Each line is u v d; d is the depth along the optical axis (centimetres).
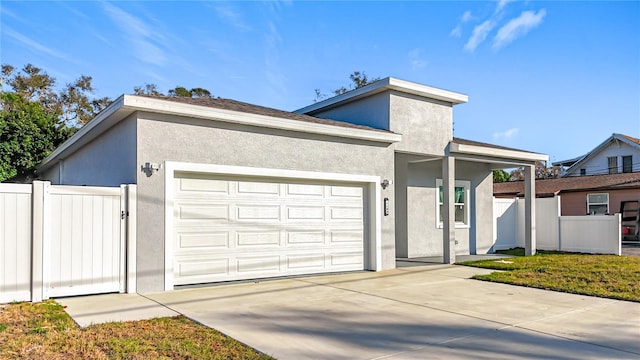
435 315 659
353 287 884
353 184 1117
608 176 2611
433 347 507
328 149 1055
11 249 697
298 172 1002
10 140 1878
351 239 1109
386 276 1033
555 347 508
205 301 738
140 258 802
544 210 1742
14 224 702
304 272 1023
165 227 826
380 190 1146
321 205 1058
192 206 873
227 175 917
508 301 761
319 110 1442
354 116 1309
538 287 889
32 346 486
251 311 672
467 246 1627
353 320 625
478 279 989
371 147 1134
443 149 1298
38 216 717
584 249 1622
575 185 2619
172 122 841
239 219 931
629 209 2372
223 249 908
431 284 927
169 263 828
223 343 509
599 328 590
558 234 1694
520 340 535
